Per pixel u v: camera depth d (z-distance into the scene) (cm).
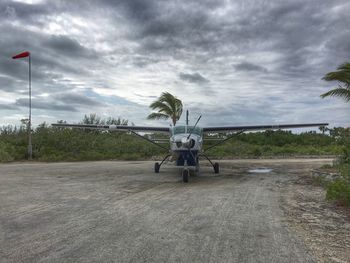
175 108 2884
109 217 727
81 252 512
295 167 1928
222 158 2703
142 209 806
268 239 580
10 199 934
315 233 619
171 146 1470
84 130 3369
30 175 1541
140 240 570
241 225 666
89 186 1194
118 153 2862
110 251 517
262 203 884
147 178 1441
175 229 636
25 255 500
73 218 718
